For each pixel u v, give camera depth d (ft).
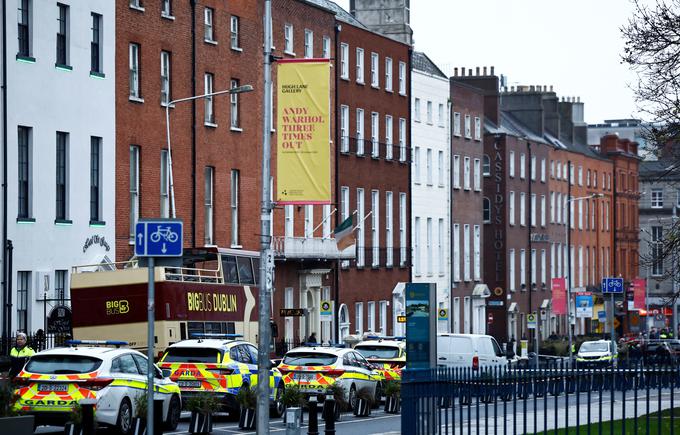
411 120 621.31
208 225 440.86
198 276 318.04
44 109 355.56
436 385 169.89
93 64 378.32
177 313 299.99
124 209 390.83
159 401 206.18
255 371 269.23
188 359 259.60
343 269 544.21
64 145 366.02
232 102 456.45
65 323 314.35
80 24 370.32
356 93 560.61
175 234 161.38
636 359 200.34
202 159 433.89
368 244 572.51
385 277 587.27
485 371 174.60
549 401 291.99
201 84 433.07
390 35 638.94
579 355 545.03
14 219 343.46
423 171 636.89
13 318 341.62
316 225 522.06
